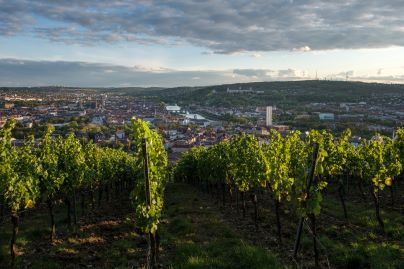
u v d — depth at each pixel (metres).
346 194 36.00
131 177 47.38
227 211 30.44
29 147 22.11
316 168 12.90
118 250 17.86
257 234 21.16
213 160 35.94
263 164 21.36
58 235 21.81
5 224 25.94
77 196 42.69
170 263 15.26
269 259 13.99
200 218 26.53
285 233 21.03
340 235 20.00
